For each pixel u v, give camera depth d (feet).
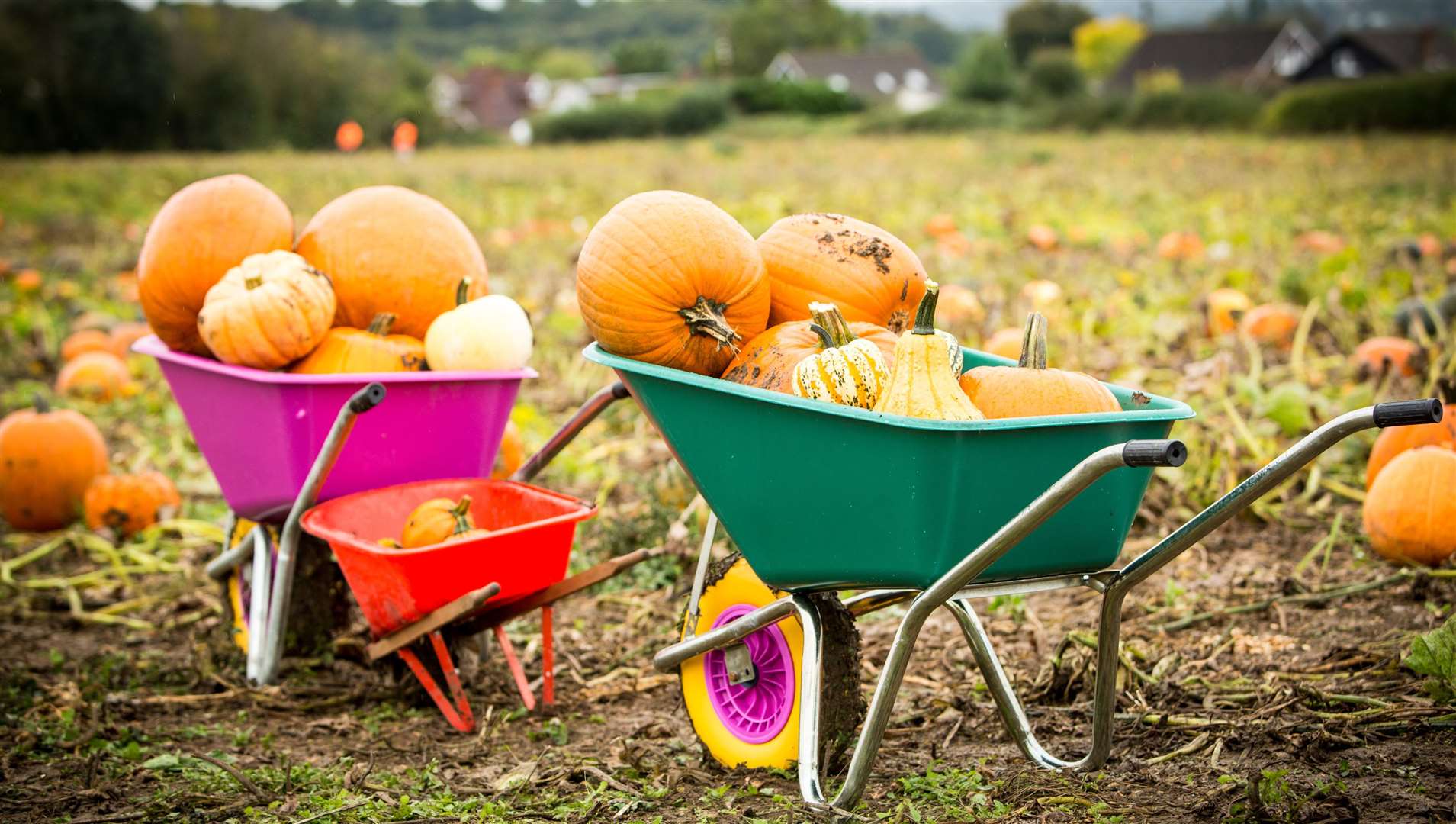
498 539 12.84
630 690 14.51
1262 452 19.81
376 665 15.30
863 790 10.39
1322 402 20.98
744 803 11.00
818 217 12.41
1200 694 12.76
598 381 29.17
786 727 11.51
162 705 14.32
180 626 17.56
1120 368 26.03
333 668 15.42
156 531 20.88
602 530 19.39
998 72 227.40
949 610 11.55
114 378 29.96
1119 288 36.52
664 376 10.76
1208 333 29.78
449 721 13.44
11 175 106.52
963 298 30.04
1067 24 350.43
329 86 178.70
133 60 159.84
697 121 199.52
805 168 105.29
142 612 18.28
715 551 18.03
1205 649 14.10
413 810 10.96
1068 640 13.26
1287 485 19.97
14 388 32.09
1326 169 87.86
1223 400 20.52
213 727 13.65
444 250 15.48
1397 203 61.57
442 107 265.13
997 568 9.74
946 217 50.93
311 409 13.74
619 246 11.10
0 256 57.67
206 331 14.03
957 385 9.71
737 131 186.39
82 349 32.86
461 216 69.77
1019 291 35.96
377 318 14.90
